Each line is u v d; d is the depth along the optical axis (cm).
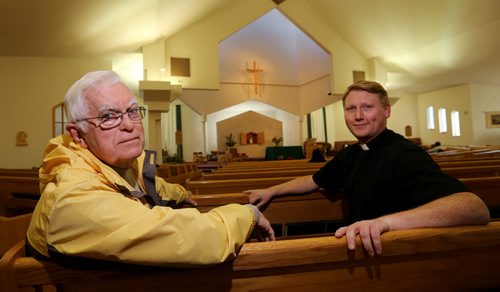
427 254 97
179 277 86
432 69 1179
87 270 83
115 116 106
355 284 93
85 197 79
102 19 696
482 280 100
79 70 849
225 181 235
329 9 1022
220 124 1463
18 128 794
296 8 1053
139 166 136
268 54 1394
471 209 98
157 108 849
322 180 185
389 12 909
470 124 1359
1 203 305
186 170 526
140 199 118
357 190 154
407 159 130
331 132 1589
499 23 845
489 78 1277
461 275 99
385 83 1157
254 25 1344
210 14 960
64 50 789
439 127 1513
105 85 107
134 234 74
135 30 794
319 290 91
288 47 1420
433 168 123
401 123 1614
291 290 90
